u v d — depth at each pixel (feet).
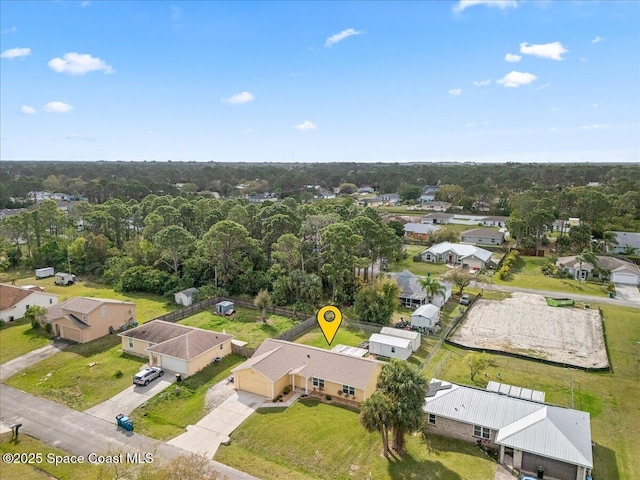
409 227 344.69
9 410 104.32
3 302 164.66
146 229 248.52
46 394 111.65
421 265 259.80
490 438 90.94
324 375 109.91
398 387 86.33
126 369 124.16
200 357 124.47
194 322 165.68
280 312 175.52
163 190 497.05
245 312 177.58
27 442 92.07
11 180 536.42
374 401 84.94
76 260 240.53
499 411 93.45
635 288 213.87
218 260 199.11
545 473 82.38
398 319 168.86
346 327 159.94
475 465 85.25
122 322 158.20
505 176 617.62
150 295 200.34
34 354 135.23
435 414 94.53
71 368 125.18
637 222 314.76
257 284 196.54
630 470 84.69
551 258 264.93
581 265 228.84
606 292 206.59
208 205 285.43
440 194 510.17
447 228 339.57
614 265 230.68
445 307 183.93
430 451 89.61
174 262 205.46
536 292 207.41
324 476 82.02
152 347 126.21
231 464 84.94
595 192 314.35
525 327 162.30
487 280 228.43
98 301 153.17
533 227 287.28
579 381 120.67
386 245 210.38
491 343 147.54
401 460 86.02
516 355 136.36
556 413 90.94
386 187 641.81
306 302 180.14
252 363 111.65
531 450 82.28
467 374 124.67
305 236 207.31
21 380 119.03
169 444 90.94
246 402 106.63
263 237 223.51
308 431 94.38
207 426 96.94
